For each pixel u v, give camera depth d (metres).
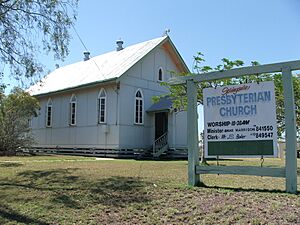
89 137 25.92
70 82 28.91
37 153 27.59
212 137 8.42
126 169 13.14
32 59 11.67
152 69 26.70
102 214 6.58
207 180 9.73
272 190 7.74
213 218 5.94
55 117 29.59
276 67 7.66
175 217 6.17
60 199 7.61
